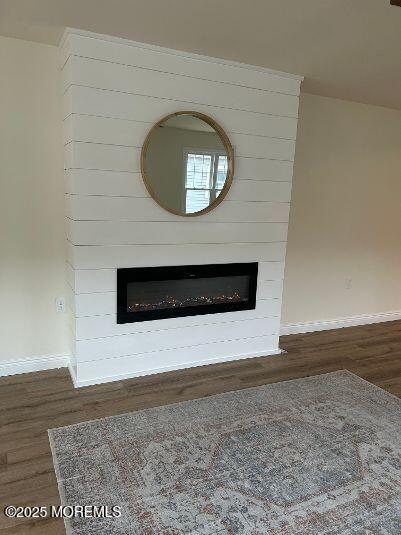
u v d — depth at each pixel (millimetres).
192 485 1870
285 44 2568
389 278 4539
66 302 3031
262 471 1978
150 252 2857
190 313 3098
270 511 1730
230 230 3123
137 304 2934
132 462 2016
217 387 2859
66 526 1632
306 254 3977
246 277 3305
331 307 4250
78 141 2514
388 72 3045
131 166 2689
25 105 2693
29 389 2742
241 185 3090
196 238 3004
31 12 2195
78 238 2621
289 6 2070
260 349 3469
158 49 2631
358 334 4125
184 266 2996
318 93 3621
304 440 2244
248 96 2979
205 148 2879
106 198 2654
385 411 2590
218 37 2482
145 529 1621
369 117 4000
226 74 2871
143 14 2197
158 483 1877
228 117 2938
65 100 2631
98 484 1859
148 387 2822
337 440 2254
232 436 2260
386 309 4613
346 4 2037
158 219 2840
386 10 2092
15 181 2748
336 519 1698
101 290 2750
